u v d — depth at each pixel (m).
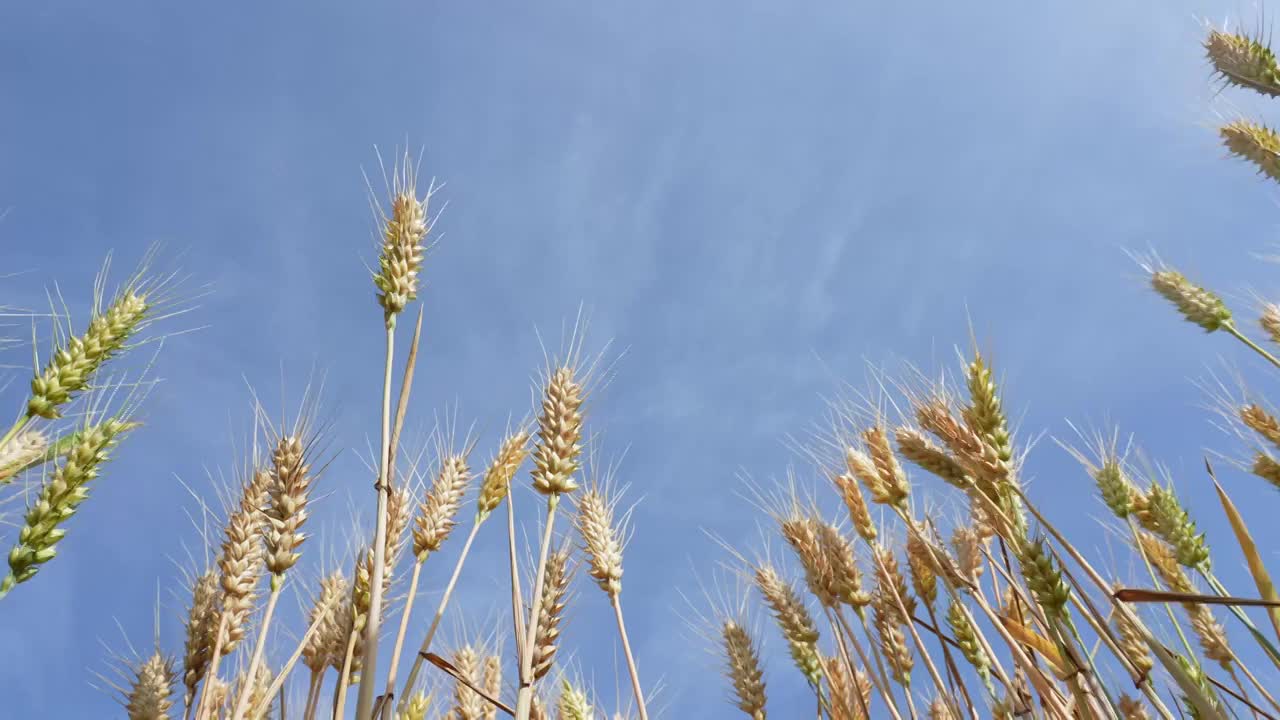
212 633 0.55
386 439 0.52
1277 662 0.51
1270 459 0.77
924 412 0.61
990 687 0.69
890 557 0.75
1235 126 0.99
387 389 0.54
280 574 0.52
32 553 0.42
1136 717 0.59
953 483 0.61
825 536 0.75
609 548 0.64
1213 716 0.44
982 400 0.58
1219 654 0.69
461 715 0.67
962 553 0.75
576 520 0.66
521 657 0.52
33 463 0.44
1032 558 0.51
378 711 0.51
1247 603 0.45
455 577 0.59
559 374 0.62
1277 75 0.98
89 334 0.48
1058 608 0.50
